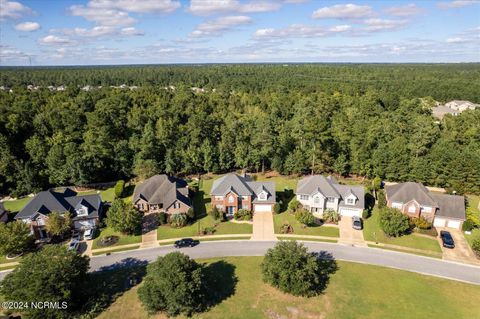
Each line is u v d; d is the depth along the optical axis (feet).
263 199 196.65
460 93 499.10
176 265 119.03
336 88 526.16
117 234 174.29
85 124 282.97
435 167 227.61
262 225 182.09
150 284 118.42
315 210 195.62
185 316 117.70
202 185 241.35
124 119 308.81
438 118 373.20
